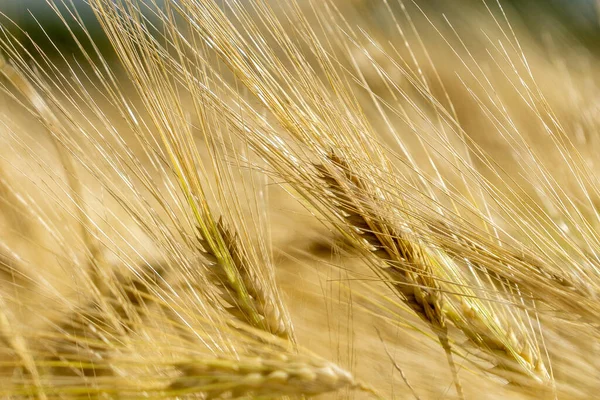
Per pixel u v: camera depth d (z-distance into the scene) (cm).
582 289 52
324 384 50
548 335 55
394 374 56
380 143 56
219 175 54
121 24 53
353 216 55
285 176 55
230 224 54
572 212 58
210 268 54
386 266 55
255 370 49
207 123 54
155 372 52
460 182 64
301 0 63
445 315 56
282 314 54
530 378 53
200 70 54
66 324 54
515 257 53
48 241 60
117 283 54
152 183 54
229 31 54
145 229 54
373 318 60
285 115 54
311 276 66
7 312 52
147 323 56
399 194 54
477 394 55
